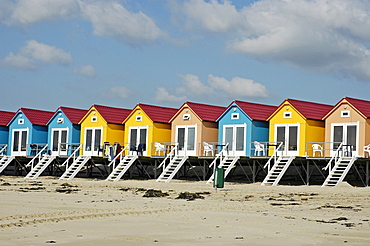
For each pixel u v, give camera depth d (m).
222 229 16.22
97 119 44.69
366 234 15.69
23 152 48.44
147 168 46.81
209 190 29.28
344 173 32.25
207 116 40.75
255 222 17.66
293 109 37.31
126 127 43.62
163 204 22.50
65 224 16.80
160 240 14.32
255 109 39.81
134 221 17.53
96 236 14.82
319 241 14.48
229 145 39.62
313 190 28.80
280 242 14.28
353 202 23.97
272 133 38.25
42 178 41.56
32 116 48.75
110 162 42.16
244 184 34.56
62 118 46.62
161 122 42.28
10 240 14.12
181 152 41.12
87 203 22.66
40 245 13.53
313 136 36.97
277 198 25.56
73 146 45.72
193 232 15.64
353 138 35.03
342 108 35.66
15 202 22.75
